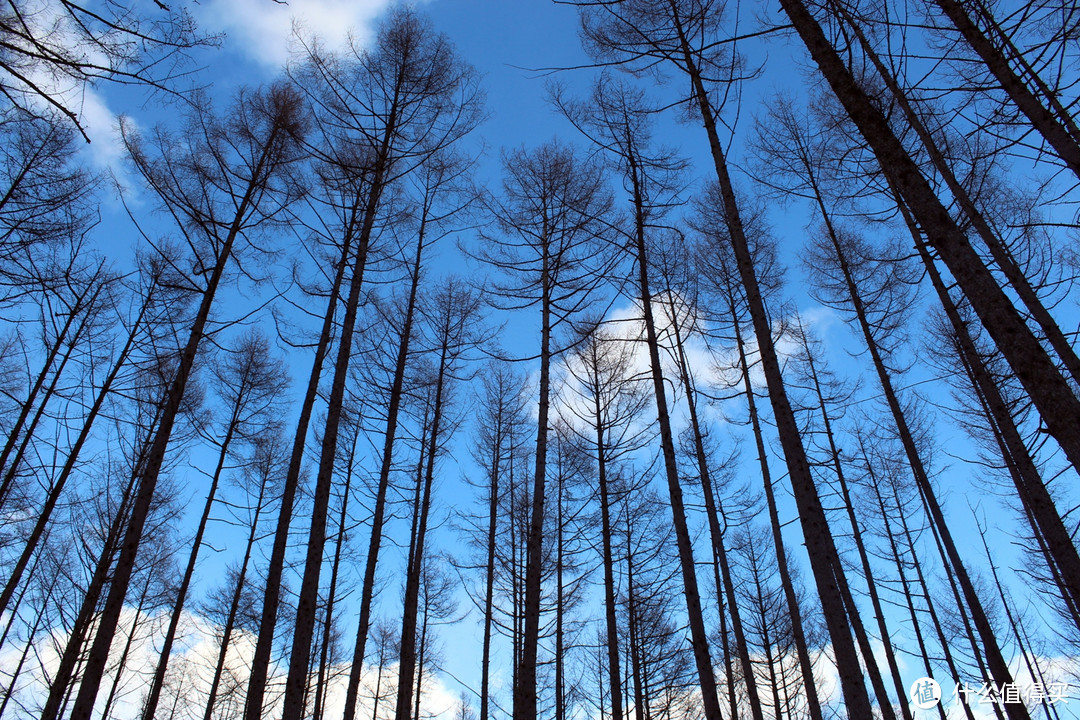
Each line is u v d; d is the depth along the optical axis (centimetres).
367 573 1059
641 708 1412
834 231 1127
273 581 696
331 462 727
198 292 793
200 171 834
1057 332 536
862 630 1023
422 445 1265
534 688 729
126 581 651
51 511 981
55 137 706
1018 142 464
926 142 599
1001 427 689
